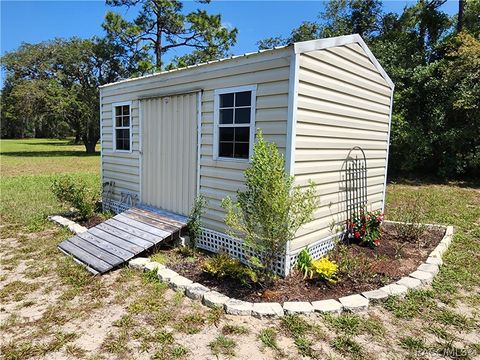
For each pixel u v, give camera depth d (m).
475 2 12.96
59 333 2.69
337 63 4.28
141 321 2.88
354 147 4.99
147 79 5.64
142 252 4.44
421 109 12.87
